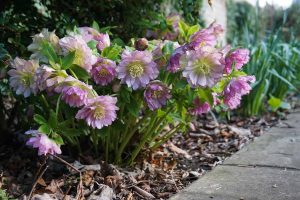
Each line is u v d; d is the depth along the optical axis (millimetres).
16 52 1255
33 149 1237
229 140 1526
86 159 1179
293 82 2170
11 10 1352
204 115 1865
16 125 1351
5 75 1146
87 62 1012
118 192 1036
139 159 1217
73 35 1071
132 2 1438
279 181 1057
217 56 1012
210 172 1148
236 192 999
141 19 1432
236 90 1038
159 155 1282
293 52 2195
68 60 986
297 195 972
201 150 1400
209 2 1422
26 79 1057
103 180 1064
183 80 1043
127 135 1158
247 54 1085
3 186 1041
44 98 1100
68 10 1390
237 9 3701
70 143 1212
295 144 1399
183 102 1096
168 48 1082
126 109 1108
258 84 1861
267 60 1895
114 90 1046
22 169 1156
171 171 1184
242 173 1126
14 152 1272
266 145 1402
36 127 1198
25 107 1221
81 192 978
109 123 992
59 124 963
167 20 1416
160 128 1224
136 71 1021
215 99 1139
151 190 1061
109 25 1455
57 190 1021
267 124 1761
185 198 978
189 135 1552
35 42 1079
